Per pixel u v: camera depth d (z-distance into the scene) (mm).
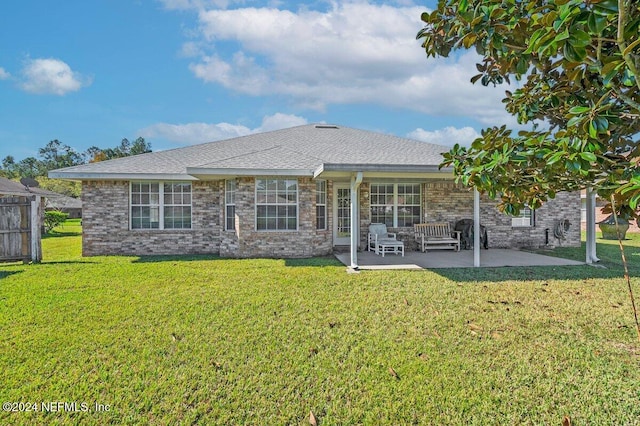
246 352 4348
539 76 3262
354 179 9438
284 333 4918
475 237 9930
